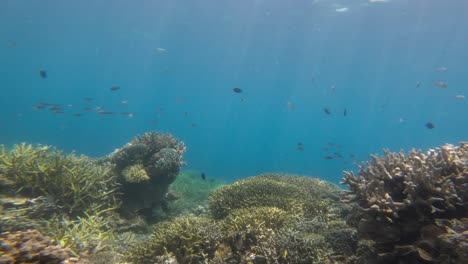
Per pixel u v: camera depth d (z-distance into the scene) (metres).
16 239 4.65
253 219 6.80
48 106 18.72
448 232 4.01
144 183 10.46
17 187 8.09
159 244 6.33
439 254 4.09
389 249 4.86
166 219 11.07
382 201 4.79
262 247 5.80
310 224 6.64
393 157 5.94
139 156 10.97
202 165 51.62
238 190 9.21
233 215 7.54
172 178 11.15
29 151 9.27
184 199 13.83
